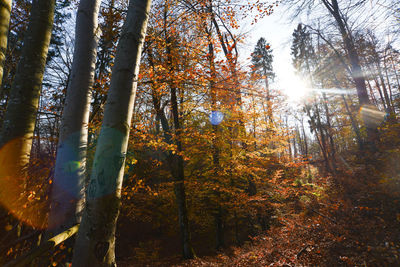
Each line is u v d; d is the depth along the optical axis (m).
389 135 8.40
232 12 7.59
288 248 6.19
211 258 8.36
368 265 4.24
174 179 9.12
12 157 2.35
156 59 8.32
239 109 8.72
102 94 6.17
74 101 2.83
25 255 1.57
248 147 10.08
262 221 11.05
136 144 7.37
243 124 9.50
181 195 8.93
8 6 2.17
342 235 5.72
